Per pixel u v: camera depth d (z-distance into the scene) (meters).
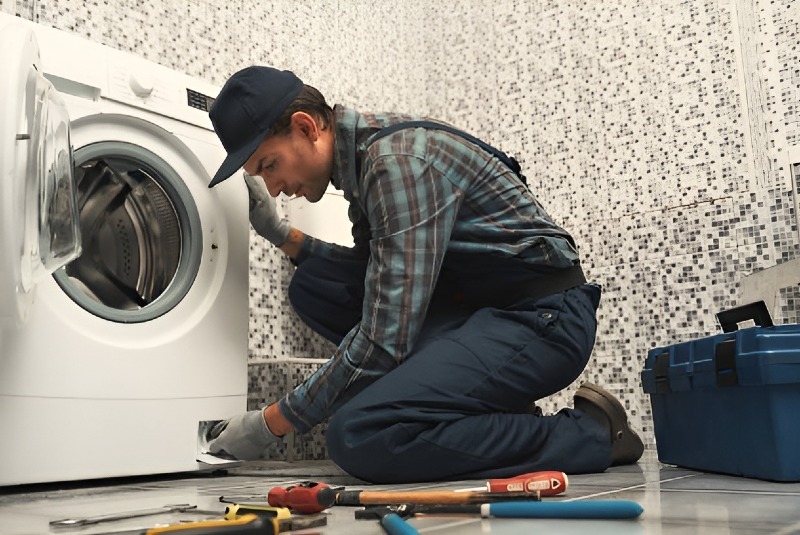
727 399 1.40
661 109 2.55
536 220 1.69
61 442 1.44
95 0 1.98
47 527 0.90
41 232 1.31
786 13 2.37
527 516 0.85
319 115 1.71
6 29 1.19
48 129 1.33
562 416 1.60
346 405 1.46
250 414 1.60
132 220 1.72
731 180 2.39
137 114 1.65
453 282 1.79
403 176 1.54
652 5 2.62
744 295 2.24
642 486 1.25
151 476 1.70
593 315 1.71
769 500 1.01
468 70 3.01
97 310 1.54
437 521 0.86
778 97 2.35
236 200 1.86
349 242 2.38
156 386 1.61
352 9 2.90
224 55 2.33
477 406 1.50
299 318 2.37
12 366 1.38
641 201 2.54
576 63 2.75
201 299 1.75
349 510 0.99
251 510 0.85
